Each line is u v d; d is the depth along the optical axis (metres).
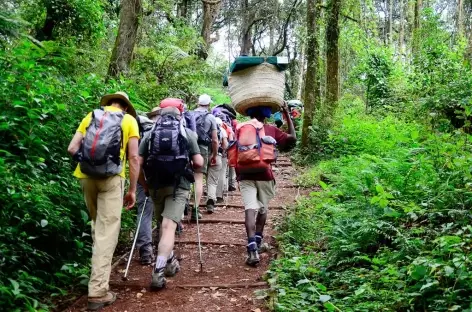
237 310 4.18
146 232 5.41
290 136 5.85
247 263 5.43
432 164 5.68
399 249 4.64
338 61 13.62
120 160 4.26
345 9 14.06
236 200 8.95
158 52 12.53
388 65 17.92
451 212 4.54
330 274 4.74
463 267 3.44
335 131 12.52
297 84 31.09
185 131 4.80
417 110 10.19
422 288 3.43
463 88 8.55
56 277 4.62
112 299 4.29
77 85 6.68
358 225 5.11
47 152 5.36
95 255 4.20
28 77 5.42
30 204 4.50
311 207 7.21
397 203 5.05
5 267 4.13
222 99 23.86
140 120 5.51
